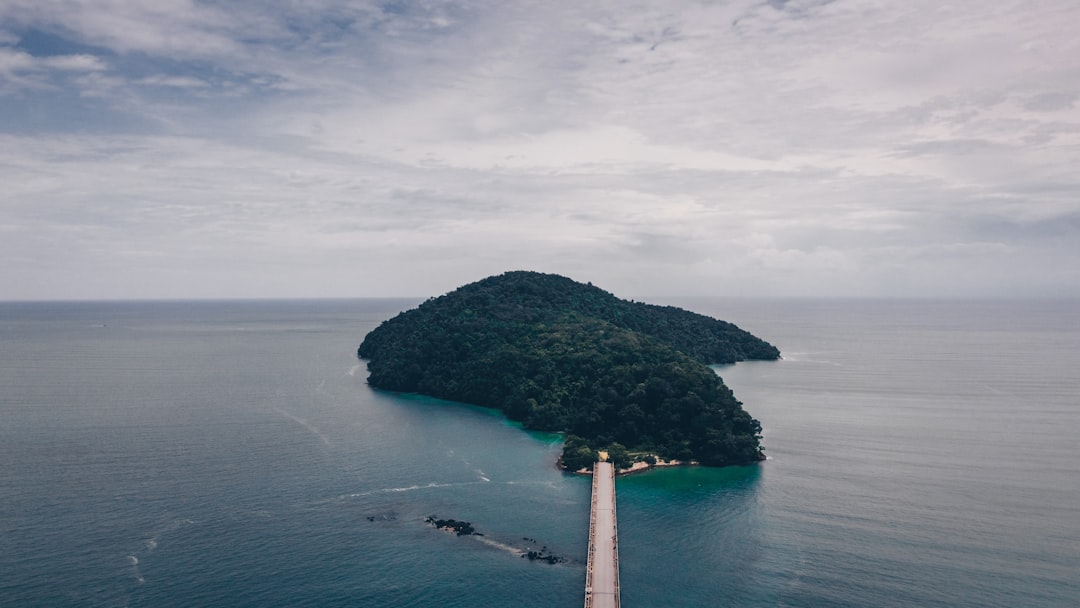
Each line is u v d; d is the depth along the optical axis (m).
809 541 138.12
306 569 124.12
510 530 143.00
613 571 122.56
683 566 127.75
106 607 109.44
